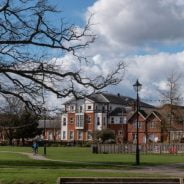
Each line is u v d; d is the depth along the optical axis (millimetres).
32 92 26672
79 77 27188
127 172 28906
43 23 27016
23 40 26656
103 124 136125
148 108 134875
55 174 23984
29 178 21578
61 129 144000
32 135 114438
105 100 137000
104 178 14102
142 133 124375
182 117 105500
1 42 26234
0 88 26391
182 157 58344
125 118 132375
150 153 69188
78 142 117062
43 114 27406
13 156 54500
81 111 140250
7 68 26188
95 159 49906
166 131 106625
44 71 26641
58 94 27078
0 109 27875
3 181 20859
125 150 71062
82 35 27844
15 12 26422
